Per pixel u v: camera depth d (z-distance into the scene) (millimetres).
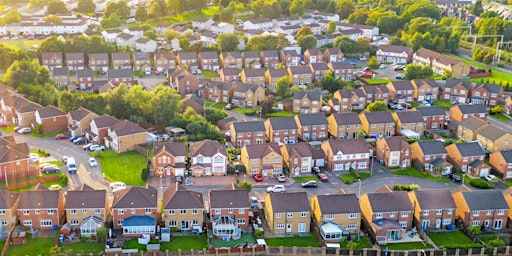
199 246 122875
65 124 191875
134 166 163250
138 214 127938
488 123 194125
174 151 159625
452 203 133500
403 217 131625
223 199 130750
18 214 128500
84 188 133875
